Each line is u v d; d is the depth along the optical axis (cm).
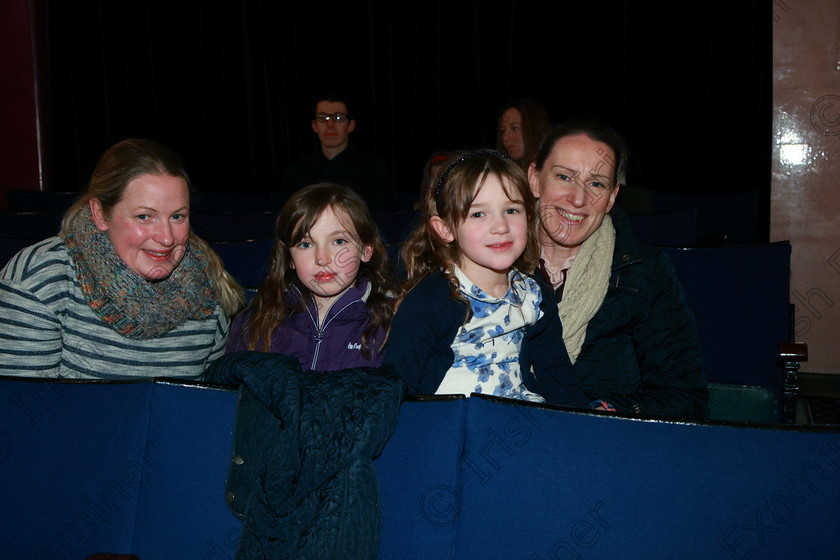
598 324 206
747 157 496
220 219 385
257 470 146
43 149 571
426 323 181
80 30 579
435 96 569
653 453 142
